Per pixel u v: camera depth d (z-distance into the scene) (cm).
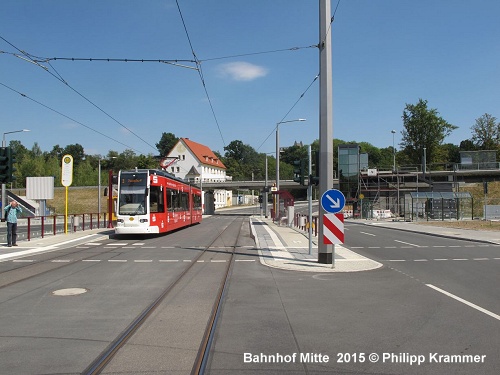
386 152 14488
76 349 586
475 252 1794
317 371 511
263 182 8531
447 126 8325
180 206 3116
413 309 810
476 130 9469
